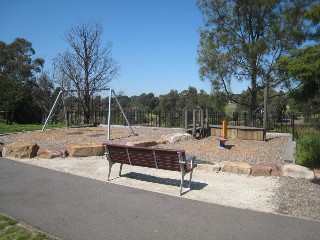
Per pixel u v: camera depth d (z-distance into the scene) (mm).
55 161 9648
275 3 22922
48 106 40344
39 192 6641
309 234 4734
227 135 15148
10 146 10156
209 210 5684
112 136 14547
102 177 7969
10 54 49719
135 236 4672
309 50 7055
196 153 10930
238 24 24516
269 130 19000
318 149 9430
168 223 5121
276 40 22703
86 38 27266
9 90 36406
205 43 24781
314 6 7824
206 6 24500
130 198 6312
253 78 24156
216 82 24453
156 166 7094
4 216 5230
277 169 8086
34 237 4492
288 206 5906
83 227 4953
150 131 17016
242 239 4598
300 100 7520
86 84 26953
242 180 7680
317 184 7195
